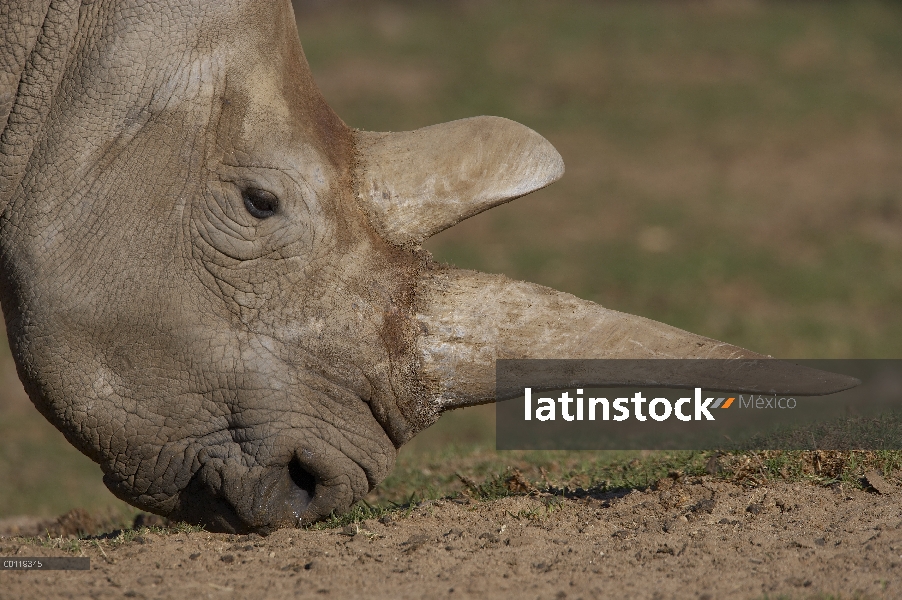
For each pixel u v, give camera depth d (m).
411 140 18.00
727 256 63.12
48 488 34.78
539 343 17.09
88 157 17.16
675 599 14.50
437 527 18.00
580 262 62.81
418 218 17.67
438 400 17.45
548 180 17.67
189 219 17.23
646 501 18.84
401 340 17.34
